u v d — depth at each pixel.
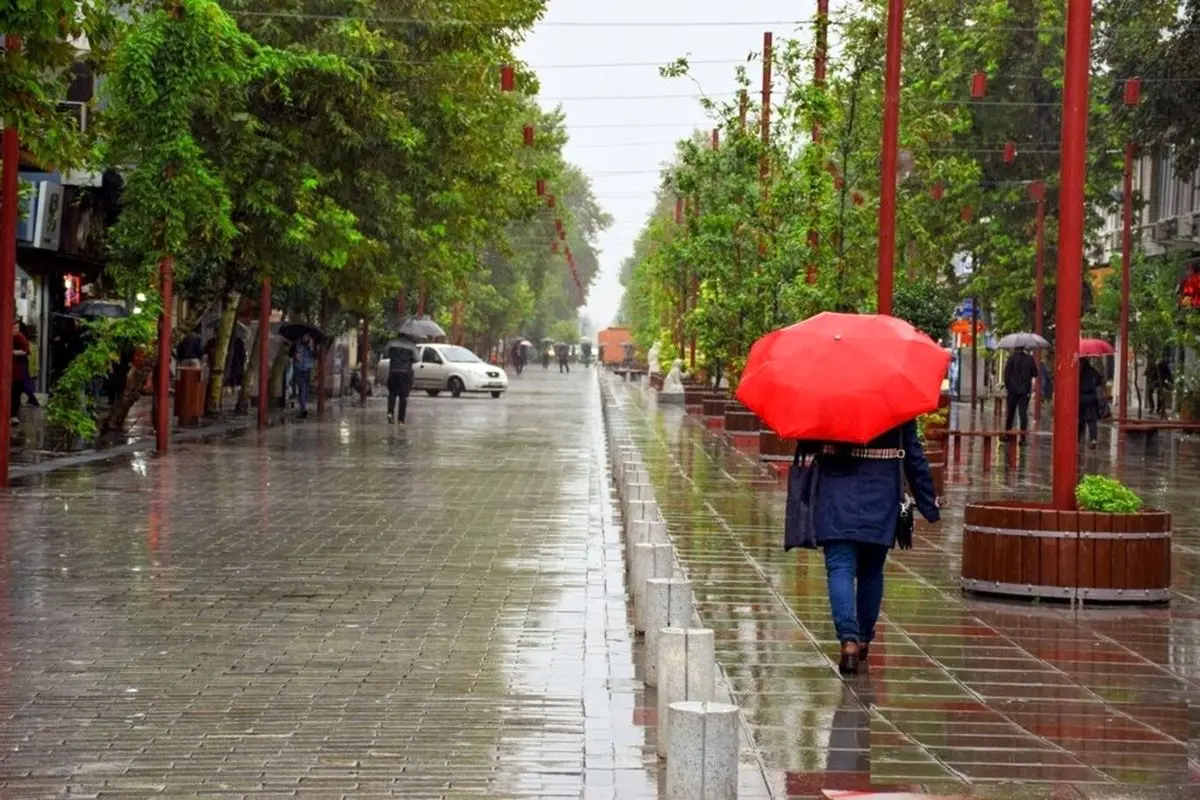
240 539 15.58
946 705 8.78
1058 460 12.84
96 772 7.20
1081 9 12.75
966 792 7.05
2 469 20.45
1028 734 8.14
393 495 20.25
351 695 8.83
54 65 17.28
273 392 44.09
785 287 25.62
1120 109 41.56
